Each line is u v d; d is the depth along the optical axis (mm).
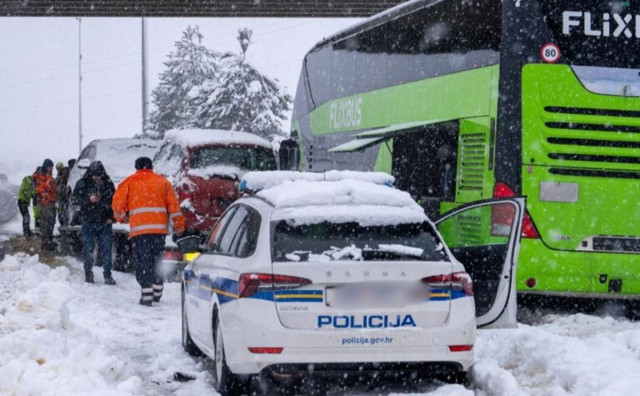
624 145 12281
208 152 17547
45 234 24562
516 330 9773
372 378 8383
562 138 12227
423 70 14477
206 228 17250
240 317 7418
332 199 7930
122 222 14578
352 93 17562
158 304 14461
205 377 8781
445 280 7562
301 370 7340
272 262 7465
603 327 11445
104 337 11062
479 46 12906
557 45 12258
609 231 12242
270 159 17875
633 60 12320
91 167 17062
